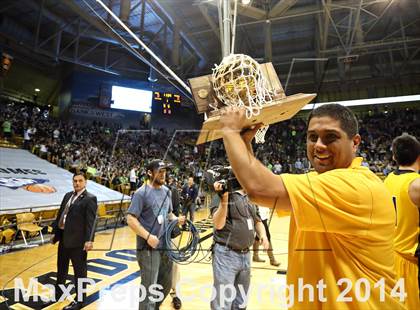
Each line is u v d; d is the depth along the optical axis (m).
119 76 13.90
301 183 0.50
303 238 0.58
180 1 8.23
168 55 10.99
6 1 10.23
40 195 5.05
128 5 6.52
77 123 12.97
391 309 0.50
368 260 0.50
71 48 13.49
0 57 11.61
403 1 7.97
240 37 9.32
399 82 10.99
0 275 1.57
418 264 1.14
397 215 1.22
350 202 0.48
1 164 6.16
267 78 0.57
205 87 0.56
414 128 9.91
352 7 7.23
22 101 13.80
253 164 0.49
